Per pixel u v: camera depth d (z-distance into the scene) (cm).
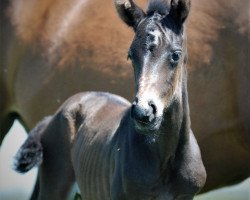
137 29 1468
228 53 1964
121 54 2036
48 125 1898
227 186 2042
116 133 1617
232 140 1986
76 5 2133
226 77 1967
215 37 1967
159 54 1435
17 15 2172
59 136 1872
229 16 1966
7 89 2202
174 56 1456
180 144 1551
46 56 2117
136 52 1439
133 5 1532
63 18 2130
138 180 1524
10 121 2236
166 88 1445
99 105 1814
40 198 1912
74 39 2091
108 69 2042
